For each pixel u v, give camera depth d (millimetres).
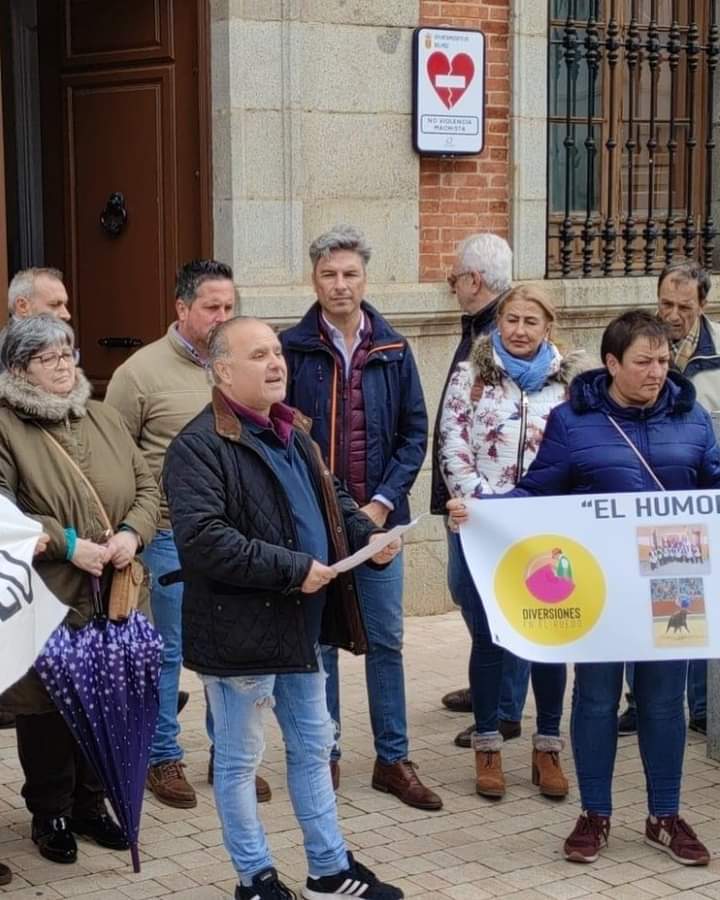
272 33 7223
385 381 5328
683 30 8789
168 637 5266
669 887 4594
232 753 4230
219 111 7230
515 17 7934
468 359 5395
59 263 7840
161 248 7477
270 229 7316
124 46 7512
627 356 4641
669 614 4703
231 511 4137
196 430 4164
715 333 6047
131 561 4582
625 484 4715
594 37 8406
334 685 5383
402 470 5320
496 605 4711
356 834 4996
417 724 6172
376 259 7684
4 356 4555
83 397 4641
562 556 4711
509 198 8086
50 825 4750
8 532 4207
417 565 7902
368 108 7562
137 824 4496
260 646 4109
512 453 5207
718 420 5703
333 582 4305
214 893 4504
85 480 4570
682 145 8922
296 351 5301
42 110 7840
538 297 5234
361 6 7480
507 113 8031
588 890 4562
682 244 8969
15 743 5844
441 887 4574
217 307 5234
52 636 4395
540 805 5293
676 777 4832
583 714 4797
